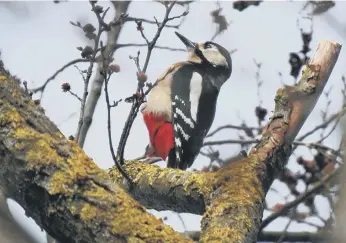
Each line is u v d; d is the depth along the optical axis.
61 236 4.26
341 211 4.54
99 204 4.25
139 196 6.86
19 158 4.28
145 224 4.28
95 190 4.29
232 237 5.05
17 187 4.29
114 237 4.19
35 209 4.29
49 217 4.24
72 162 4.34
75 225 4.20
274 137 6.01
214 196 5.68
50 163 4.29
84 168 4.35
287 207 9.27
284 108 6.17
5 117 4.41
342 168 4.75
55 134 4.45
